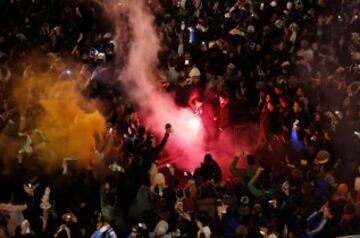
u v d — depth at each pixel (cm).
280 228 1850
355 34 3123
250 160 2116
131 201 2039
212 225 1833
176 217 1878
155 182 2103
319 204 1978
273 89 2680
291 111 2497
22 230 1780
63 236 1789
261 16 3384
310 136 2375
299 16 3309
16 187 2002
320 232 1862
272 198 1970
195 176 2083
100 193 1992
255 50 3031
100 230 1809
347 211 1888
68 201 2009
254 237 1772
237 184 2033
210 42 3119
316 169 2167
